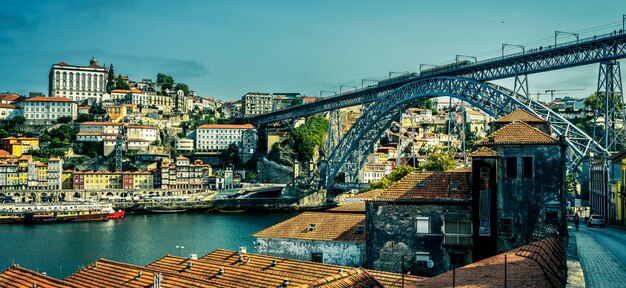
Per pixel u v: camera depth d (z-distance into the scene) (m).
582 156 131.25
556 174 58.38
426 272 61.25
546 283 32.16
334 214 76.94
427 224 62.09
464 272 37.91
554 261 37.84
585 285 36.22
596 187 122.81
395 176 167.00
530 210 58.59
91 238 192.25
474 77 187.25
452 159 160.38
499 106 166.62
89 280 61.78
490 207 59.00
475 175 59.69
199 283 55.59
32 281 62.16
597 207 121.50
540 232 52.19
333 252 70.00
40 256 156.25
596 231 82.38
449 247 60.84
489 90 172.62
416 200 62.47
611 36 136.25
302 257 71.75
